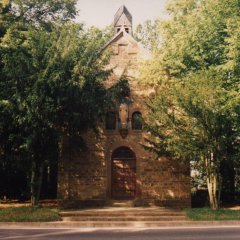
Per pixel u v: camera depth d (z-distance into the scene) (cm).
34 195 1852
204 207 1997
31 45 1745
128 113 2248
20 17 2433
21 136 1744
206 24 1867
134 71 2291
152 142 2008
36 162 1844
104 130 2230
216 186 1870
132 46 2323
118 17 2628
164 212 1781
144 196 2153
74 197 2156
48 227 1537
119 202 2148
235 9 1789
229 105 1694
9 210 1734
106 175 2188
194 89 1762
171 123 1834
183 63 1973
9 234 1338
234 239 1191
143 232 1386
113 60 2306
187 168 2166
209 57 1936
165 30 2012
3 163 1964
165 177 2170
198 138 1792
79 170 2186
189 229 1459
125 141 2220
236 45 1642
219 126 1775
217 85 1747
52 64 1647
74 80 1697
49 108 1642
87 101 1747
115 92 1905
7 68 1675
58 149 1867
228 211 1753
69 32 1839
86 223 1582
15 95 1641
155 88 2227
